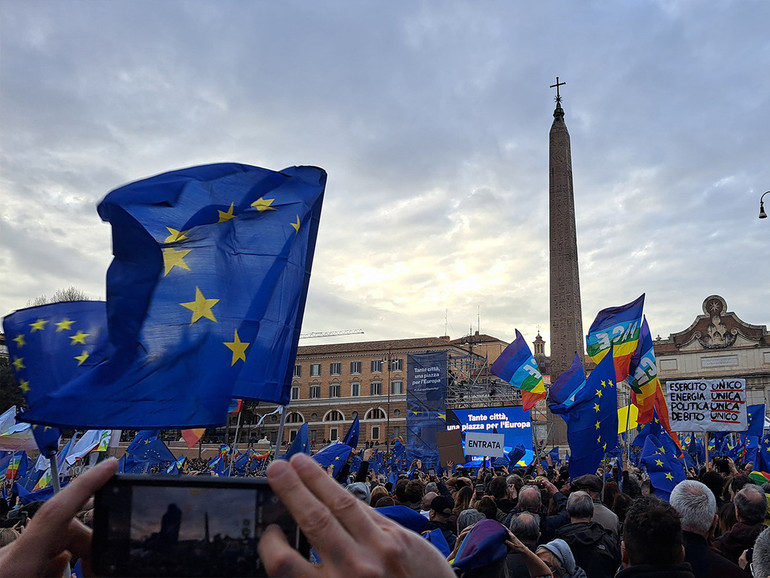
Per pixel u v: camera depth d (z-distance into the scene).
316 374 92.50
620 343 15.20
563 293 35.53
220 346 4.62
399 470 27.34
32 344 4.45
